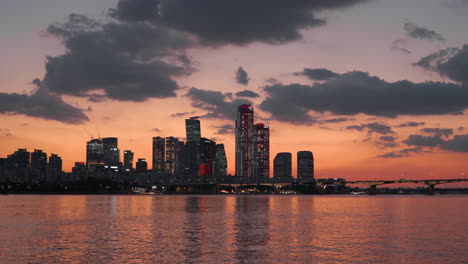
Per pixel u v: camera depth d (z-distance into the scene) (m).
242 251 60.81
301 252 60.09
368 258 55.69
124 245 66.25
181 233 82.50
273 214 140.50
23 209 169.25
